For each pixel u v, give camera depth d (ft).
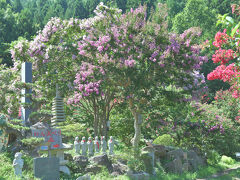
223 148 98.27
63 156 52.90
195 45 65.21
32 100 64.34
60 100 56.03
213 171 71.77
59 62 84.53
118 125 85.05
